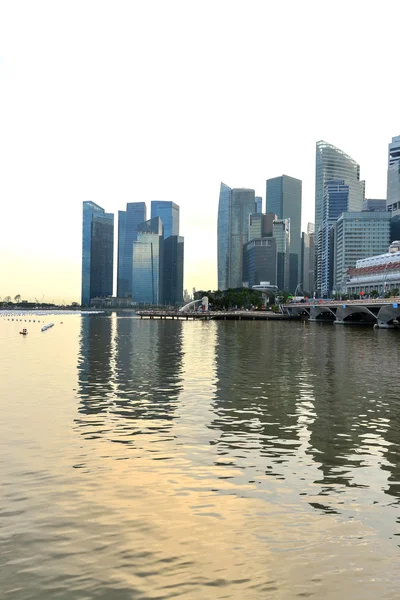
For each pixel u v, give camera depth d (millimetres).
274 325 180625
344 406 32688
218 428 26828
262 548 13898
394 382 43000
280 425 27562
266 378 44938
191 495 17547
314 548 13906
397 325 162375
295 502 17016
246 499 17234
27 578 12438
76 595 11758
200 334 117562
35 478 19062
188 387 39781
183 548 13875
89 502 16875
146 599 11602
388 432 26203
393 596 11766
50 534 14633
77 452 22344
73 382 42125
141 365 54219
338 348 78750
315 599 11641
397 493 17891
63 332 127812
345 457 21984
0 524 15227
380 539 14461
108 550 13758
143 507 16500
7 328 152625
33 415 29531
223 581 12305
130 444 23703
